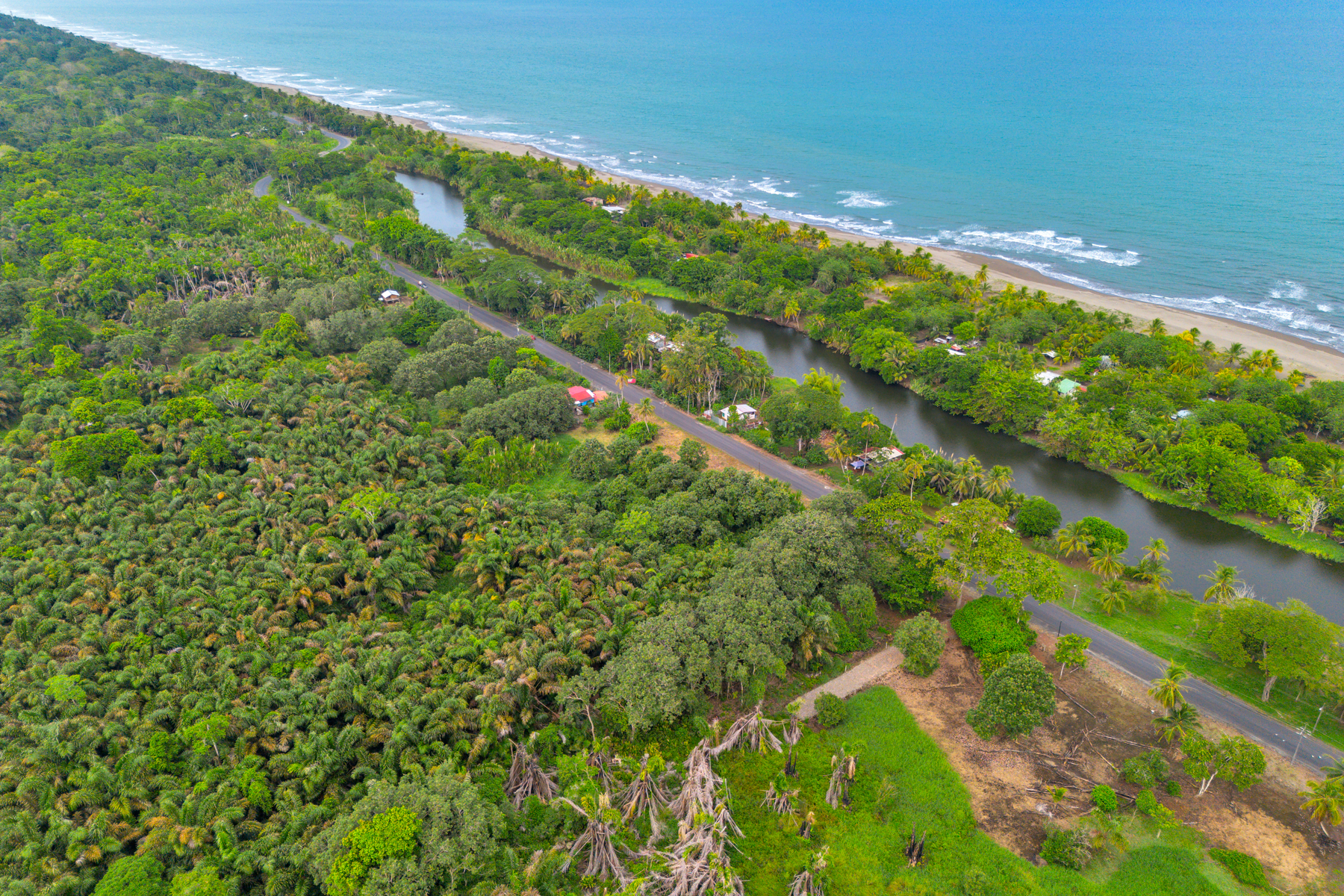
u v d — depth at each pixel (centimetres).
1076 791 7838
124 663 8481
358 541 10275
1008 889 6838
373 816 6575
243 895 6462
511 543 10262
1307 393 14862
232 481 11675
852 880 6981
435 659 8388
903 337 17875
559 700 8088
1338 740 8269
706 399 15962
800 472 13625
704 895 6706
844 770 7819
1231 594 9831
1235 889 6819
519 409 14212
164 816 6744
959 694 9038
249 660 8394
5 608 9100
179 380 14638
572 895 6706
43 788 6925
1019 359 16500
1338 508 11975
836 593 9850
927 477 12812
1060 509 13000
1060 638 9831
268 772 7275
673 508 11194
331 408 13700
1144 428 13988
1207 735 8319
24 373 14975
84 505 11062
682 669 8319
